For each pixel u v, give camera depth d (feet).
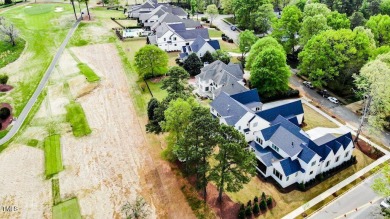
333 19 314.35
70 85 274.98
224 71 254.06
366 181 177.88
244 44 310.86
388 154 198.18
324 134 213.25
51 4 503.20
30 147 206.39
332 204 163.22
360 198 166.71
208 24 428.15
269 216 156.25
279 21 325.83
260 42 270.26
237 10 400.26
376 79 187.32
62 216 158.20
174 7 456.45
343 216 156.46
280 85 249.75
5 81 273.33
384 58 225.56
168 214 158.51
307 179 175.22
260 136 189.98
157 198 167.63
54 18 437.17
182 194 169.78
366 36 253.85
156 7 449.48
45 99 256.52
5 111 234.99
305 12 333.21
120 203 164.86
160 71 290.56
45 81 281.95
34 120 232.32
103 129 222.28
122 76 292.40
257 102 229.66
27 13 456.45
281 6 478.59
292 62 323.37
